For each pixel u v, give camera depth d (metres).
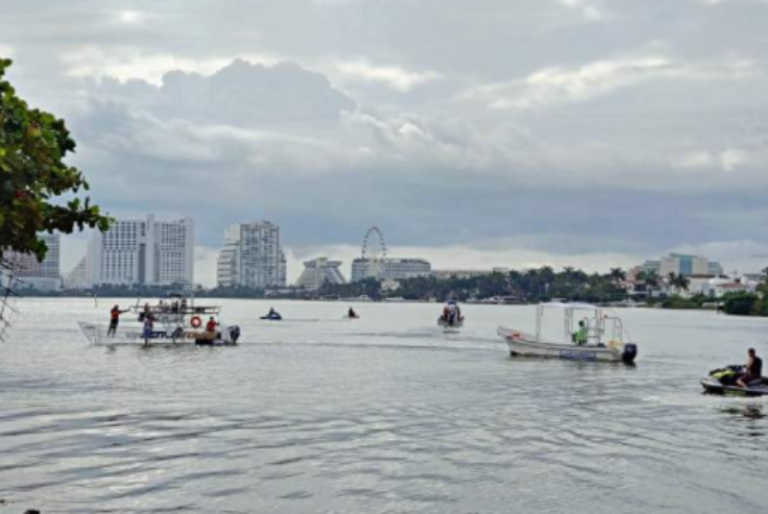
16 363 66.25
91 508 24.97
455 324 155.50
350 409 43.53
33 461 30.36
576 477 29.56
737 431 38.53
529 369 66.75
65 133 16.28
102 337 87.12
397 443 34.72
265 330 128.75
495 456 32.56
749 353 53.12
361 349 87.44
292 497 26.53
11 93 14.22
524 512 25.47
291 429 37.41
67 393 48.16
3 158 13.38
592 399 48.84
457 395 49.81
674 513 25.64
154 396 47.38
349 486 27.89
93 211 16.72
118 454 31.72
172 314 92.25
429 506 25.88
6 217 14.01
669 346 104.06
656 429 38.88
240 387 52.12
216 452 32.41
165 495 26.47
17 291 16.03
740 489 28.33
